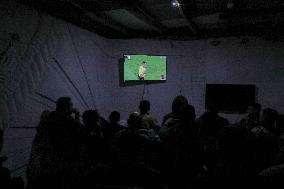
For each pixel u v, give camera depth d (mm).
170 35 8398
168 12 6227
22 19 4738
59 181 2387
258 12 5852
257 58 7980
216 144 2104
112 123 4141
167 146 2967
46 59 5453
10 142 4473
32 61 5020
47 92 5500
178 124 2984
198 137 2947
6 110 4375
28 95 4902
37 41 5160
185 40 8383
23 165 4777
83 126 3402
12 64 4512
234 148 1965
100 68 8094
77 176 2510
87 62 7277
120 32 8492
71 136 3168
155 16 6590
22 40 4738
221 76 8211
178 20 7086
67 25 6277
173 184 2918
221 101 8102
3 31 4297
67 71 6277
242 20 6723
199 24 7426
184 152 2902
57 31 5855
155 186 2432
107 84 8539
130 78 8422
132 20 7035
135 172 2371
